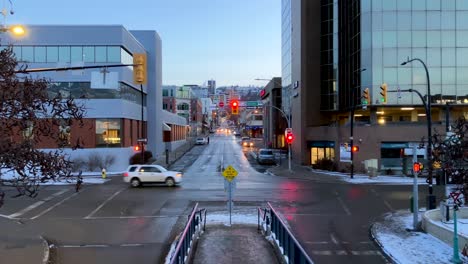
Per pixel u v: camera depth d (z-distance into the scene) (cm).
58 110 645
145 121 6050
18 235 1795
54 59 4553
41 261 1400
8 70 621
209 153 7156
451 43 4481
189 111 15112
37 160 583
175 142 8375
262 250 1373
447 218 1989
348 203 2584
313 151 5269
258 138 14300
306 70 5419
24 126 595
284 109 7012
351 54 4944
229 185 1942
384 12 4519
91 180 3725
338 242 1695
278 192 2983
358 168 4225
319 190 3108
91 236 1789
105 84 1825
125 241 1703
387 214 2272
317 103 5406
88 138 4456
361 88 4578
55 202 2633
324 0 5397
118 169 4494
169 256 1433
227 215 2158
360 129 4222
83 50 4594
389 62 4506
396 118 5491
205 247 1411
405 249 1585
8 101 591
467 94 4475
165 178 3297
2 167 565
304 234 1827
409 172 4069
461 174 1107
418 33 4500
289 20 6400
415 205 1922
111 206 2488
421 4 4500
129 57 5084
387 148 4175
